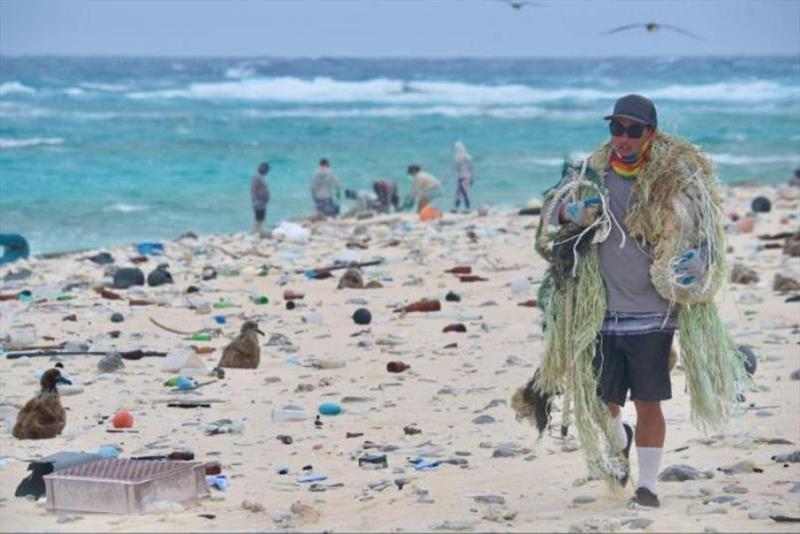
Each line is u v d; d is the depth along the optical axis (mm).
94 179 115750
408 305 45312
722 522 18625
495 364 35719
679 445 24719
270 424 28875
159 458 24906
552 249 20438
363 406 30594
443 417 29109
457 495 21844
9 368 36469
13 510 20844
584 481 22203
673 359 29656
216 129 169875
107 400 31672
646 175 19984
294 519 20016
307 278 54812
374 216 86500
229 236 76500
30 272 58781
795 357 33750
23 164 123625
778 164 135875
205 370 35125
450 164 139375
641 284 20016
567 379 20406
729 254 56969
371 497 22000
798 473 22156
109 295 50438
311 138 163875
